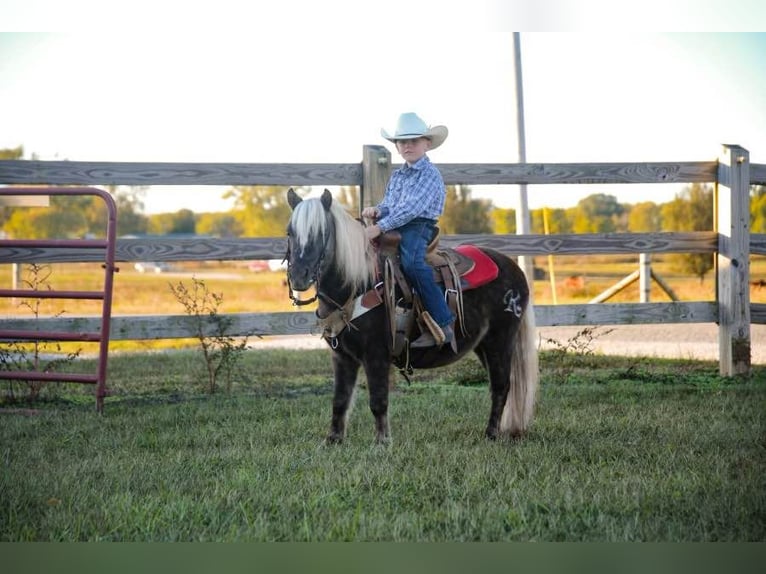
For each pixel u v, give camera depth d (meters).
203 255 9.69
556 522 4.95
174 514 5.11
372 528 4.82
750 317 11.13
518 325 7.34
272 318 9.95
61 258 9.41
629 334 17.42
